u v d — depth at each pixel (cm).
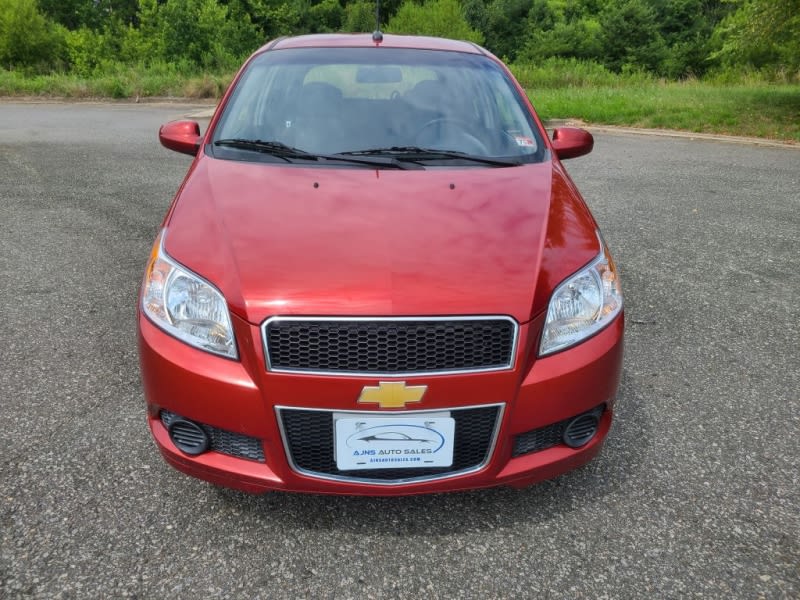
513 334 198
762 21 1331
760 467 263
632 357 351
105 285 426
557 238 228
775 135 1073
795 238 560
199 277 207
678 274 473
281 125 296
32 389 302
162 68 2000
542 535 224
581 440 222
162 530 220
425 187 252
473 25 4522
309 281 198
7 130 1086
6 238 514
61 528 219
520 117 317
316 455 204
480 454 207
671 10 4047
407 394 192
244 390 196
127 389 304
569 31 4106
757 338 376
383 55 339
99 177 729
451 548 217
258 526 224
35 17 2386
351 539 220
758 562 214
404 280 199
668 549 219
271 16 3266
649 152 959
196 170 273
